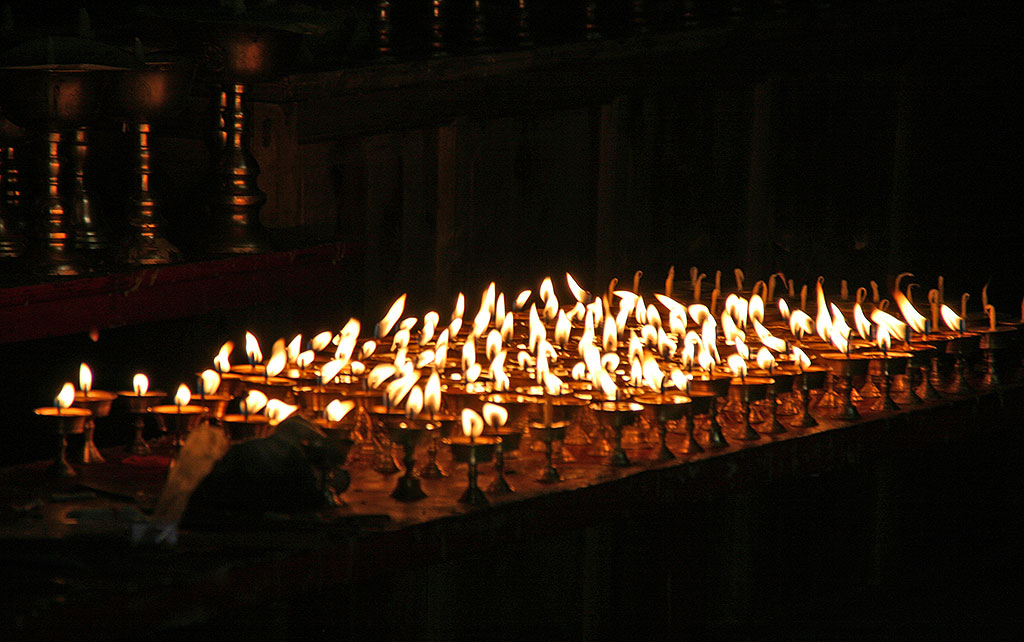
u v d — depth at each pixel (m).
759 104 7.48
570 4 7.55
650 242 7.37
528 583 4.78
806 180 7.65
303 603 4.00
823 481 5.76
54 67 4.15
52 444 5.30
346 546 2.89
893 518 6.03
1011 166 8.01
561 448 3.71
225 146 5.24
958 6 7.71
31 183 5.45
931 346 4.68
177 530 2.85
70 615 2.45
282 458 3.03
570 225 7.07
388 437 3.36
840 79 7.64
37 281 4.31
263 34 5.00
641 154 7.25
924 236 7.87
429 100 6.36
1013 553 6.36
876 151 7.75
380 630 4.37
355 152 6.11
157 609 2.58
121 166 5.77
